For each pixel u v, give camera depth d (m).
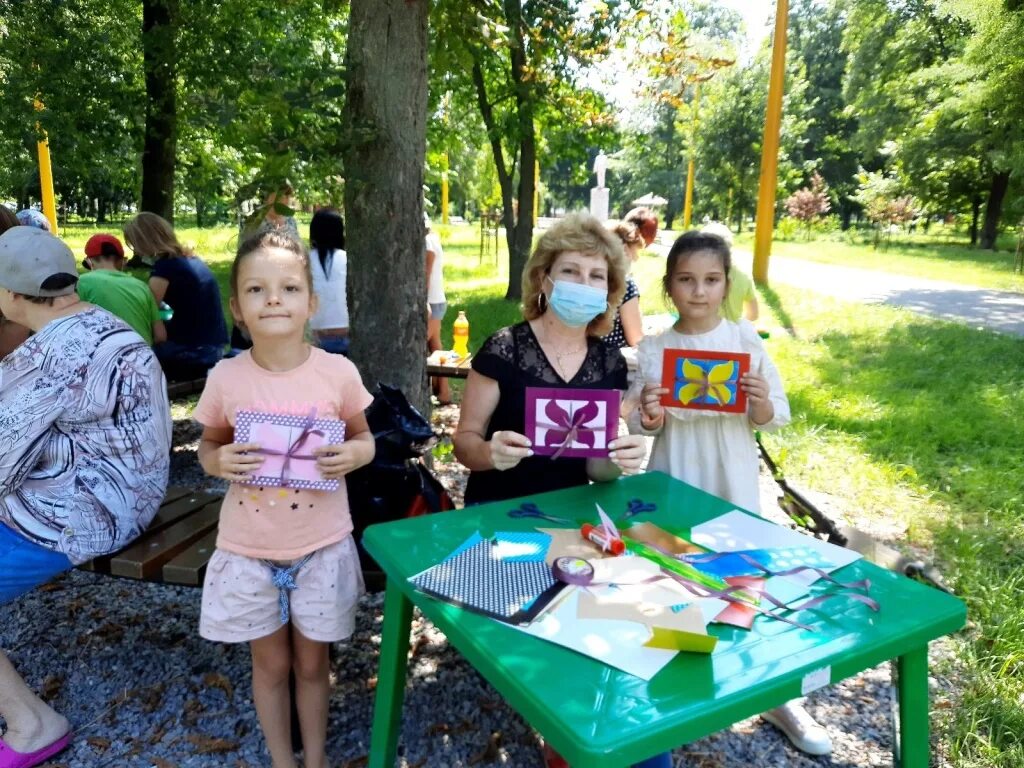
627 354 2.73
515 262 11.13
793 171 34.38
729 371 2.27
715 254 2.36
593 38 4.72
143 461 2.32
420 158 3.18
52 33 8.39
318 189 3.32
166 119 8.44
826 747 2.33
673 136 44.06
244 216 2.87
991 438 5.28
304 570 1.97
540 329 2.29
